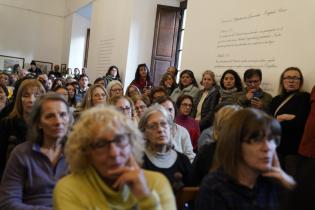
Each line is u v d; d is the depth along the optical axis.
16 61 14.28
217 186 1.27
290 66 3.74
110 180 1.25
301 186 0.75
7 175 1.77
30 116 1.87
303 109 3.12
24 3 14.20
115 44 8.69
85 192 1.22
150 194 1.13
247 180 1.29
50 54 14.83
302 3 3.66
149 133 2.10
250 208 1.25
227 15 4.90
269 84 4.02
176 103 3.84
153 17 8.05
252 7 4.41
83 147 1.23
